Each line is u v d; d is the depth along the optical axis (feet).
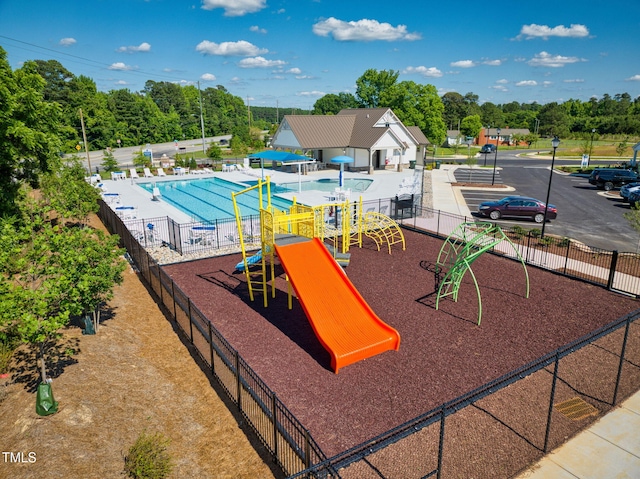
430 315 46.98
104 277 36.83
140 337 42.32
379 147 156.56
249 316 47.14
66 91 273.54
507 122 464.24
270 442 27.50
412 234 80.64
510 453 27.22
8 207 56.54
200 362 38.58
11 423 28.25
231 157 232.32
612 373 36.01
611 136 358.64
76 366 34.76
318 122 166.71
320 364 37.83
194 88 499.10
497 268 61.98
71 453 25.82
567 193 127.34
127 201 110.01
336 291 43.80
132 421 29.76
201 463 26.63
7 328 37.78
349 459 20.22
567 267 61.46
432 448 27.43
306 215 50.11
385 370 36.76
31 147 55.72
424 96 228.43
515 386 34.14
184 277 58.65
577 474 25.99
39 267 33.55
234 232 78.28
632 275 58.18
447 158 246.27
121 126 305.12
